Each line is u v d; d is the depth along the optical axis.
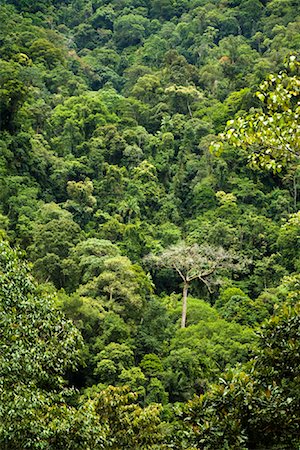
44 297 12.98
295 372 8.30
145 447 17.98
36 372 11.91
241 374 8.16
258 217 58.00
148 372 33.59
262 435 7.74
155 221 61.16
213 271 49.66
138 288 41.28
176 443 8.08
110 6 126.50
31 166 59.31
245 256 51.12
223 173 64.44
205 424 7.73
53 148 68.69
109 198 61.00
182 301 47.75
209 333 38.53
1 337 11.71
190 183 65.75
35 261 43.50
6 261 12.45
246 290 51.34
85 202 58.50
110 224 54.66
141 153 68.31
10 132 59.84
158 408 19.02
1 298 11.85
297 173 63.06
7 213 51.66
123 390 18.91
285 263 53.50
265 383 8.20
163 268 52.97
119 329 35.22
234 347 35.47
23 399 11.16
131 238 53.50
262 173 65.69
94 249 44.69
